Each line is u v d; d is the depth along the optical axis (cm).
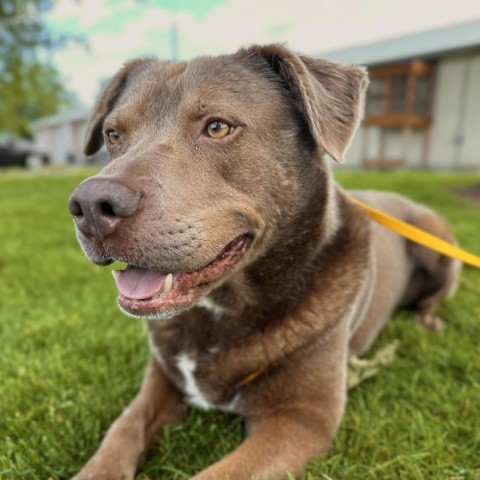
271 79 39
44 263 86
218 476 31
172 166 33
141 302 32
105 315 62
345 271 41
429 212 66
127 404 43
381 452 37
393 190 177
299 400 37
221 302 39
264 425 36
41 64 366
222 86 36
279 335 38
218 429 40
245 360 38
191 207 32
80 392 43
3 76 340
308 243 39
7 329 58
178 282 33
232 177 35
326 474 33
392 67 404
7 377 47
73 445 37
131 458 35
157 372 43
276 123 37
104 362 49
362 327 49
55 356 50
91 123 47
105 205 29
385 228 57
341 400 39
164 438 38
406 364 49
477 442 37
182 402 42
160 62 43
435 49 380
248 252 37
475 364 48
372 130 435
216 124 35
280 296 39
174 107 36
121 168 31
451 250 45
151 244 30
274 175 37
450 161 399
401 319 62
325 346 39
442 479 33
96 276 79
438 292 62
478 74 374
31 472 34
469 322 59
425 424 40
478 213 134
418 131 416
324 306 39
